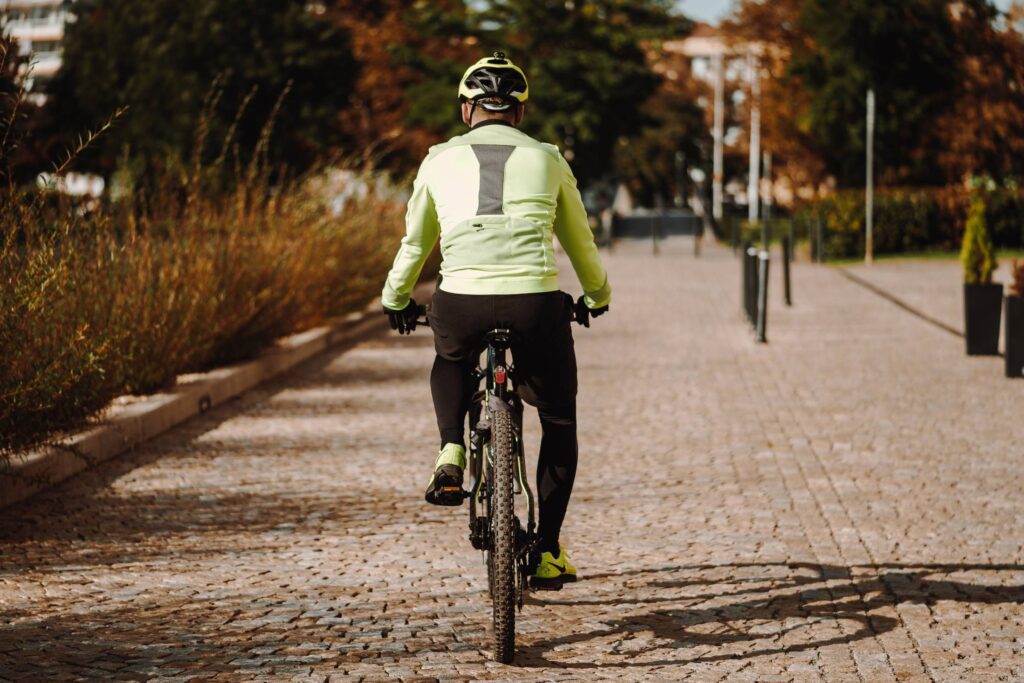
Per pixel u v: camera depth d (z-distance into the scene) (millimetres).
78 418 9094
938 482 8453
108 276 10508
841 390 12594
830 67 42344
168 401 10328
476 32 58562
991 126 40094
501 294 4977
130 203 12344
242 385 12367
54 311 8656
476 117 5324
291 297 14758
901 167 42750
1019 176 41031
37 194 8586
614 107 60406
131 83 38562
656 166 79312
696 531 7188
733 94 77062
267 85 42688
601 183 80188
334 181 18297
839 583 6188
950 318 19703
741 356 15281
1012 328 13336
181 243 12312
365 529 7184
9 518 7332
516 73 5281
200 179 13750
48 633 5344
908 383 13039
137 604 5777
